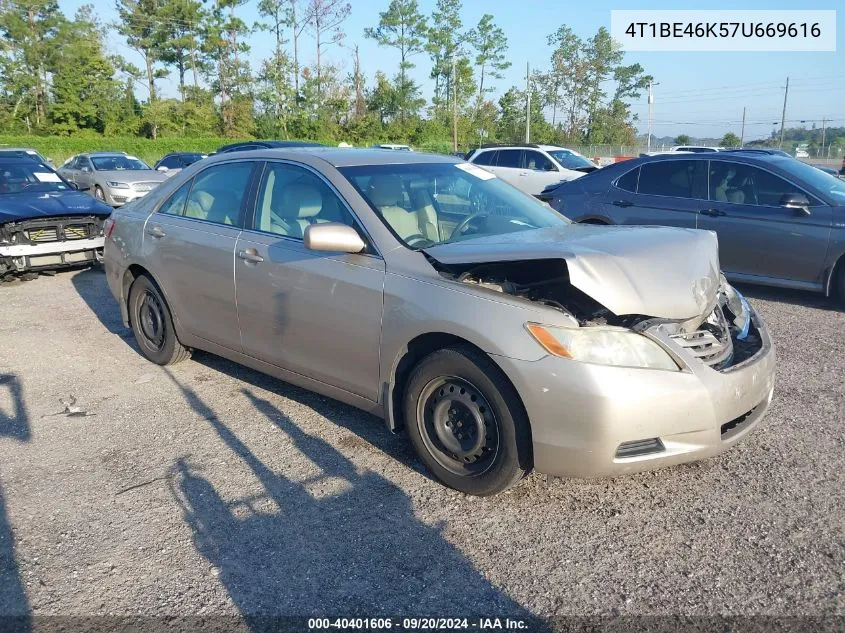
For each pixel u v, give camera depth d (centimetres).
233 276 432
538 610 262
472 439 331
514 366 304
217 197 468
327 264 378
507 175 1592
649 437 302
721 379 313
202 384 494
